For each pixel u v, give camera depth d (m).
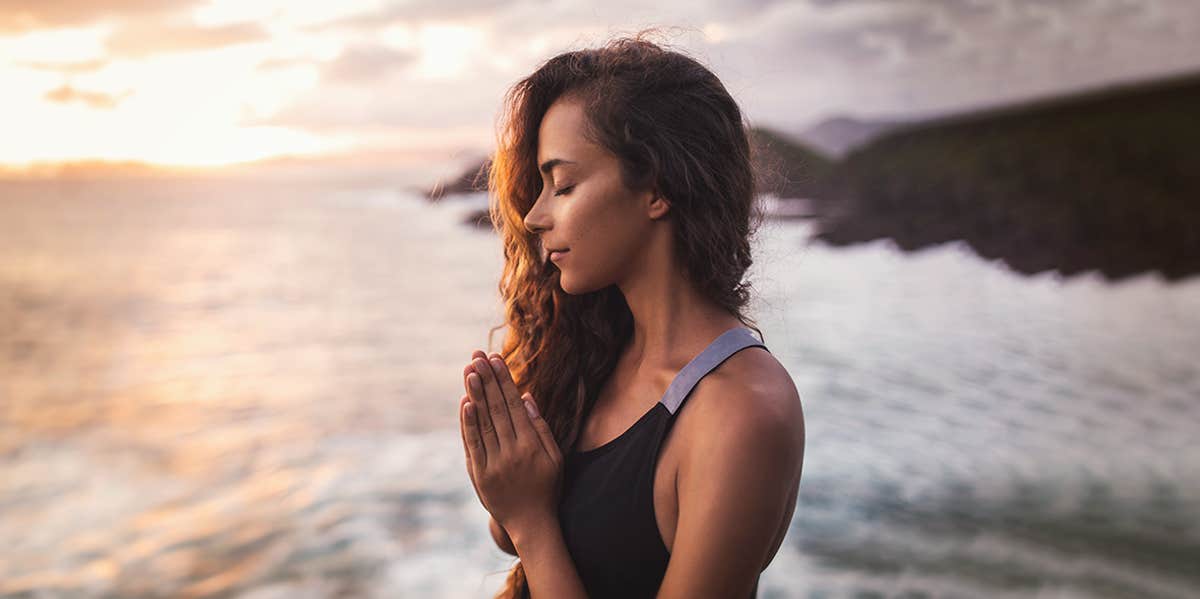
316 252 33.44
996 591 5.32
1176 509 6.56
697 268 1.10
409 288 22.91
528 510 1.12
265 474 8.18
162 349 15.66
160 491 7.82
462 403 1.13
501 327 1.38
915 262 26.00
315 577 5.82
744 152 1.16
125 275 27.53
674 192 1.07
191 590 5.73
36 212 64.75
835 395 10.37
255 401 11.33
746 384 1.01
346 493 7.46
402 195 84.38
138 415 10.80
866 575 5.57
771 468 0.98
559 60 1.15
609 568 1.09
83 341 16.67
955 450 8.21
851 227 31.94
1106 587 5.34
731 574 0.98
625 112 1.06
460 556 6.04
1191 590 5.27
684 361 1.10
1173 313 16.34
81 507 7.42
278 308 20.25
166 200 84.12
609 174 1.08
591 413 1.23
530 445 1.12
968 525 6.38
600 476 1.11
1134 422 8.96
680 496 1.02
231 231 45.09
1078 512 6.56
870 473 7.56
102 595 5.69
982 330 14.76
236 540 6.56
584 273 1.11
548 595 1.08
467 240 37.25
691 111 1.09
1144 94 44.56
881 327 15.00
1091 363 11.86
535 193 1.25
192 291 23.67
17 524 7.00
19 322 19.11
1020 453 8.05
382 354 14.33
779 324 14.88
